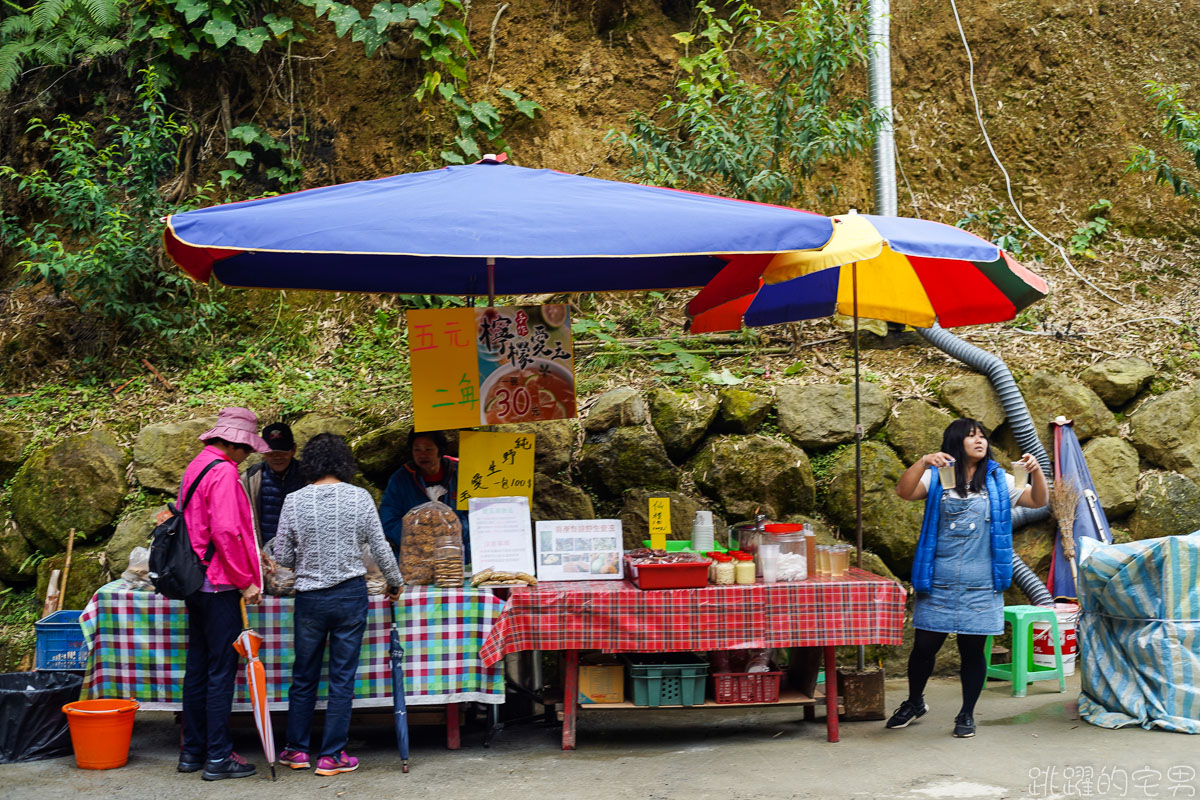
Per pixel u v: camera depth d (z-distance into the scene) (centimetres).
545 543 477
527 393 520
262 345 718
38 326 703
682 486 602
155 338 705
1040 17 862
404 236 381
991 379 625
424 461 514
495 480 504
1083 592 492
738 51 830
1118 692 472
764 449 597
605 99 830
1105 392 640
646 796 382
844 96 787
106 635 451
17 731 441
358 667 440
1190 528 608
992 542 446
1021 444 612
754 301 566
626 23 843
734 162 692
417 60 808
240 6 775
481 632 444
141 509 586
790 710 523
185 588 407
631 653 482
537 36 834
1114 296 743
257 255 523
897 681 580
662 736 476
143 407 645
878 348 688
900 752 435
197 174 782
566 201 414
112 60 793
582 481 603
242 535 411
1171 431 622
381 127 801
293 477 502
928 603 457
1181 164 813
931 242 436
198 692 424
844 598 449
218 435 425
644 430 604
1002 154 843
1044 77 853
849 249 424
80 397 661
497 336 517
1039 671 548
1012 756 423
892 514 591
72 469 593
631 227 396
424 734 486
